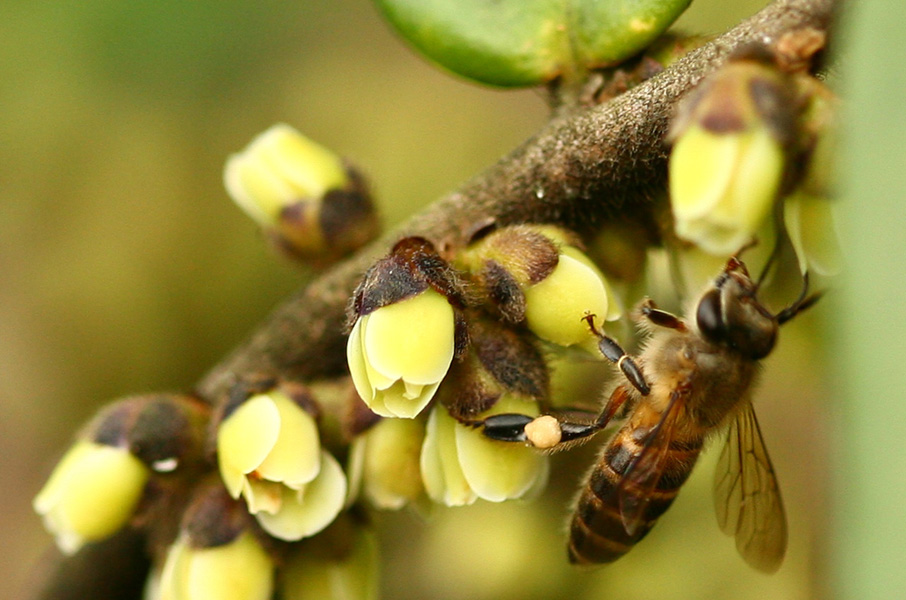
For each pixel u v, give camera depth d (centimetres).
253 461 10
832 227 9
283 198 11
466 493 10
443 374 10
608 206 10
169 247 16
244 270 16
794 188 9
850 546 8
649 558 13
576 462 13
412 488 10
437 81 17
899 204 8
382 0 10
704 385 10
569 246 10
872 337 8
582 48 10
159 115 16
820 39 9
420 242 10
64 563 11
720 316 10
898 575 8
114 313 16
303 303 11
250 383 10
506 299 10
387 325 10
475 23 10
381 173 16
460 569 13
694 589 13
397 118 16
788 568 13
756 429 11
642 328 10
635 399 11
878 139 8
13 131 16
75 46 16
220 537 10
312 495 10
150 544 11
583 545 11
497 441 10
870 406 8
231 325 16
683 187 9
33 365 16
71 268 16
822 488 12
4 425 16
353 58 17
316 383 11
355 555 11
